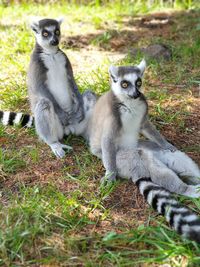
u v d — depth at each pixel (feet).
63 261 3.21
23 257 3.24
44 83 4.86
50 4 9.93
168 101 5.50
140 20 8.47
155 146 4.48
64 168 4.33
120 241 3.37
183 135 4.86
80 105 4.99
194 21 8.13
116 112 4.23
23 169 4.35
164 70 6.24
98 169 4.36
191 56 6.64
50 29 4.85
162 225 3.52
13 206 3.70
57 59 4.91
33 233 3.39
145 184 3.91
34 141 4.84
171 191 3.99
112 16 8.58
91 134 4.62
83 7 9.34
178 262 3.15
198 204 3.71
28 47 6.98
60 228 3.53
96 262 3.18
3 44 7.06
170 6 9.67
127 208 3.80
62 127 4.91
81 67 6.43
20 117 5.06
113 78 4.30
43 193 3.95
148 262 3.16
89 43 7.32
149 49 6.73
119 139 4.34
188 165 4.20
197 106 5.38
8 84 6.02
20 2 10.07
